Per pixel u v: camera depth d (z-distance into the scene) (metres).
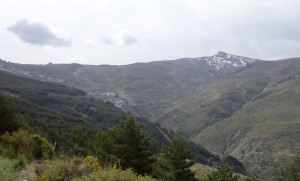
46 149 14.98
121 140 31.91
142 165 31.02
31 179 9.82
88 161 10.11
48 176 9.32
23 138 15.35
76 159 10.25
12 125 28.84
